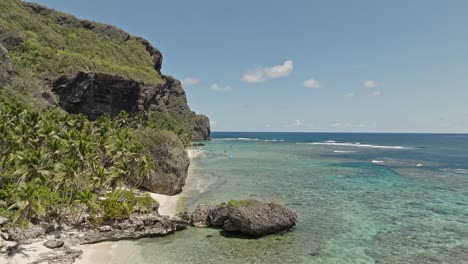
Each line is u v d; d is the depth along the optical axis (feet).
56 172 149.28
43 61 428.15
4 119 207.72
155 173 208.13
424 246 125.49
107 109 476.54
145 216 142.20
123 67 547.49
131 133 232.32
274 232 138.10
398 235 136.87
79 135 199.21
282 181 254.27
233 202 142.51
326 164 360.89
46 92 381.19
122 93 492.54
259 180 258.16
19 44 442.09
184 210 174.09
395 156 469.98
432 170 317.01
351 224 150.41
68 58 451.94
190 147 512.22
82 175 161.99
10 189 149.59
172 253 119.44
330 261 112.98
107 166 206.28
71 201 146.92
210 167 331.36
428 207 179.11
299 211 170.50
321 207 178.50
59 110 386.52
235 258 115.24
